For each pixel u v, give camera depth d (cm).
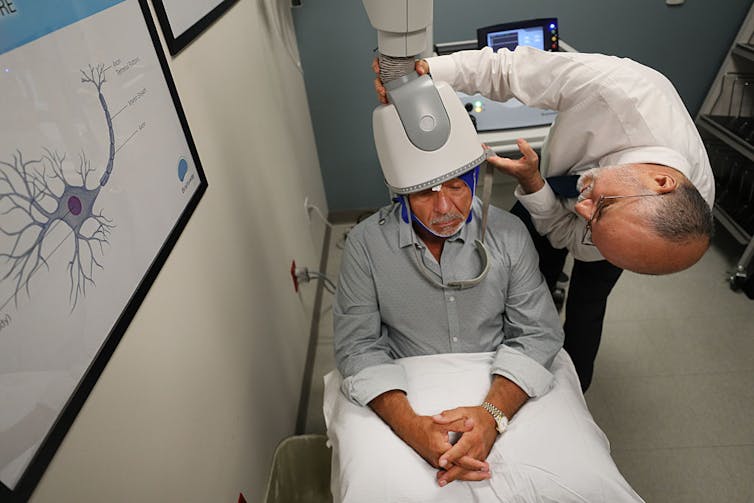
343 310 104
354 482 84
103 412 62
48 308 52
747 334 179
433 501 81
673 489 137
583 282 125
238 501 108
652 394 162
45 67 53
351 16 209
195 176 91
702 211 75
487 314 100
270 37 165
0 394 45
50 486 53
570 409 92
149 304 75
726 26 212
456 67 106
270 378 135
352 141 243
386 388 91
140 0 74
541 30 173
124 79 68
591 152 104
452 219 90
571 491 81
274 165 155
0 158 46
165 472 77
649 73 101
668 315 190
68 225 55
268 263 140
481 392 94
